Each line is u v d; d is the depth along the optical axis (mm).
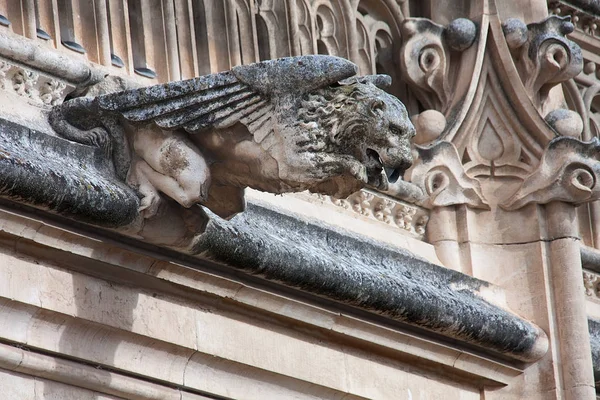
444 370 13305
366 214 13352
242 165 11070
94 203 10969
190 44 12477
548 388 13602
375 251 12984
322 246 12594
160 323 11656
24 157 10812
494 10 14078
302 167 10812
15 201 10836
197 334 11836
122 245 11367
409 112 14000
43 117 11273
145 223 11297
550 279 13805
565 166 13797
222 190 11297
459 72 14031
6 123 10938
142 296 11609
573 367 13656
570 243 13859
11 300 10969
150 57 12258
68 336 11258
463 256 13758
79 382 11297
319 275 12188
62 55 11477
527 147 13953
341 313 12508
